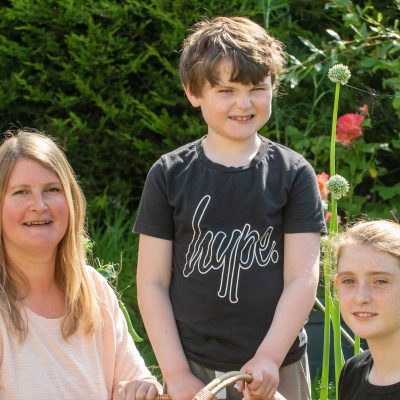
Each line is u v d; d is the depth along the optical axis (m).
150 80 6.48
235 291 3.29
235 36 3.35
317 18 6.58
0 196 3.15
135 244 6.30
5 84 6.55
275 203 3.32
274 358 3.19
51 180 3.19
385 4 6.46
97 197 6.41
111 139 6.57
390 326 2.88
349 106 6.43
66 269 3.24
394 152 6.59
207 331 3.32
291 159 3.40
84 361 3.22
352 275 2.93
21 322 3.12
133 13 6.46
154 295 3.39
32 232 3.14
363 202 6.38
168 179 3.40
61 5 6.35
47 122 6.62
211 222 3.32
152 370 5.10
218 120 3.36
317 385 5.02
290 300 3.27
